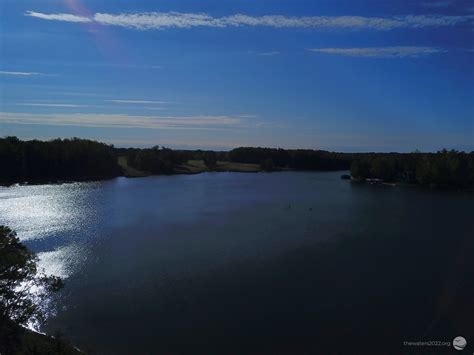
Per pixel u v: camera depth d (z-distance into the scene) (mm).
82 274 42844
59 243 54906
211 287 39375
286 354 28688
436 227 66500
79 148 148125
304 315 33906
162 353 28812
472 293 38531
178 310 34781
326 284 40250
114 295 37625
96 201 92500
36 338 27766
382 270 44469
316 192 115625
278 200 97625
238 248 52438
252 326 32250
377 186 135250
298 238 58094
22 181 128625
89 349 29000
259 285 39938
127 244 54375
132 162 184375
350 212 81188
